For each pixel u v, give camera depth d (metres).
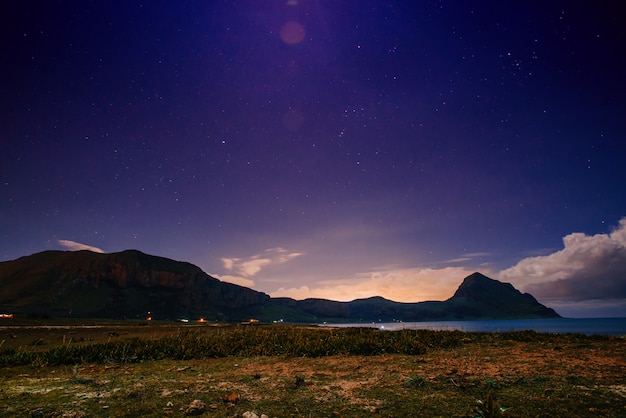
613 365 9.83
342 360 12.79
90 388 7.95
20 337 26.25
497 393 7.05
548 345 15.34
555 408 6.01
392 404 6.48
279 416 5.86
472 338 18.94
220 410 6.18
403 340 16.05
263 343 17.17
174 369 11.40
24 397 7.04
